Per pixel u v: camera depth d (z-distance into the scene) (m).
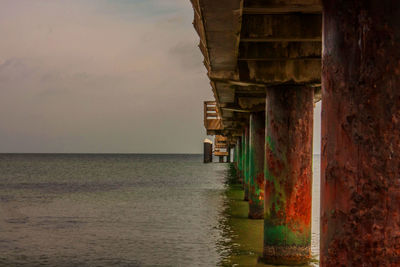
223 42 7.82
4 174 63.53
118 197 29.41
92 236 15.45
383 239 3.38
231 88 14.12
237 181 43.59
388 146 3.39
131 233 15.80
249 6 7.62
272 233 9.98
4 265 11.62
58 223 18.59
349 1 3.53
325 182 3.68
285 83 9.83
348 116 3.51
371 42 3.44
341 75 3.55
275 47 9.29
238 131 38.66
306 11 7.95
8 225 18.12
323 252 3.69
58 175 60.31
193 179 47.72
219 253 12.12
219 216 18.97
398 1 3.42
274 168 9.95
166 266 11.04
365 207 3.43
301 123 9.84
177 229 16.28
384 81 3.41
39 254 12.84
